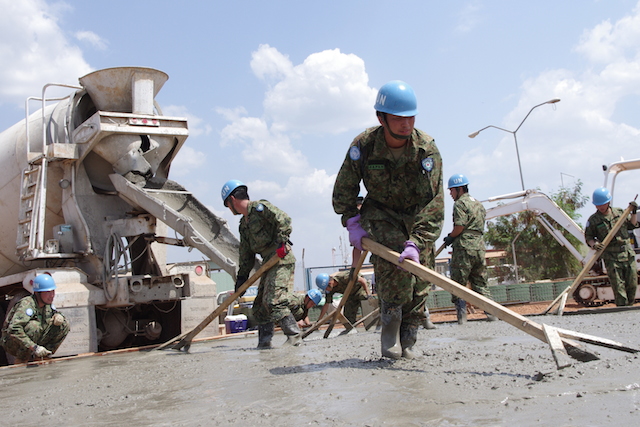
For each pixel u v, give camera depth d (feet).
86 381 15.12
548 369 10.27
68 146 29.35
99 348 30.27
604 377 8.93
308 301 30.94
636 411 6.77
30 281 28.19
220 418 8.56
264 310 22.30
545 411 7.16
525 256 98.58
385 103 11.62
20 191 31.35
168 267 33.24
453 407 7.89
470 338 18.89
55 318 24.81
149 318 32.14
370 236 12.98
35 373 19.17
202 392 11.29
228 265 27.71
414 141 12.25
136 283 27.99
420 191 12.60
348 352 16.69
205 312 30.86
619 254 33.58
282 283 21.68
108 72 30.09
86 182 30.19
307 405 8.93
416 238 12.36
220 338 30.30
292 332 21.62
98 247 29.58
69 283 28.04
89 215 29.94
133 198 29.48
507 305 59.36
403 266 12.03
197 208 31.68
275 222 21.16
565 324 22.21
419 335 21.90
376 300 32.22
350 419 7.75
